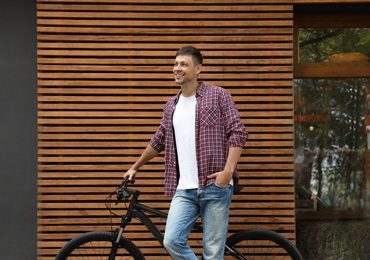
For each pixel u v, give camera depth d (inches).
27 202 214.1
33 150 214.2
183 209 163.5
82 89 207.3
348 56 220.7
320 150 224.2
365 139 224.4
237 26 209.5
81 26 209.3
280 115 208.2
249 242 203.0
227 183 157.0
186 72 163.2
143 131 208.5
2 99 214.8
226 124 163.0
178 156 166.2
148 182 207.8
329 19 220.7
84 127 207.5
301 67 221.0
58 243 207.3
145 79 209.8
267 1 208.4
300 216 224.7
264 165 207.8
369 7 214.4
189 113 164.7
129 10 208.5
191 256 163.9
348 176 224.2
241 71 209.2
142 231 209.6
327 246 224.1
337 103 223.1
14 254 213.5
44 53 206.7
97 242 204.1
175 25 208.7
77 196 207.3
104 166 207.8
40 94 209.5
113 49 209.9
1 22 215.8
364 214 224.4
